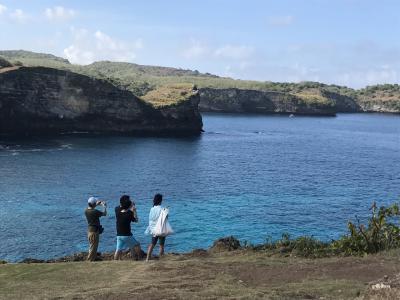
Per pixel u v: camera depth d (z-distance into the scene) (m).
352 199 47.88
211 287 10.14
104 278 11.30
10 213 39.25
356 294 9.40
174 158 79.38
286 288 10.07
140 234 33.94
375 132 157.12
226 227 36.34
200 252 15.47
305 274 11.29
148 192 49.97
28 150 80.88
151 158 78.12
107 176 59.22
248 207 43.56
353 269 11.56
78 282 11.05
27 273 11.94
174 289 9.97
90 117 120.00
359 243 14.61
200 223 37.41
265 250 15.57
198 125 137.75
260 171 67.50
